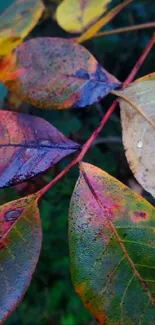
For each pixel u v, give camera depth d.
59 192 0.53
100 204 0.25
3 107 0.39
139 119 0.26
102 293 0.24
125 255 0.24
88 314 1.09
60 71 0.28
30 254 0.24
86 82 0.28
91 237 0.24
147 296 0.24
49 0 0.46
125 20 0.68
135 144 0.25
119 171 0.51
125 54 0.68
